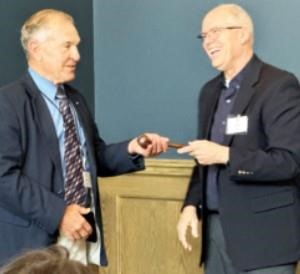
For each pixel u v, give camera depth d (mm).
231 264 2436
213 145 2316
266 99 2338
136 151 2559
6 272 871
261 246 2328
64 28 2330
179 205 3611
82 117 2473
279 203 2340
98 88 3867
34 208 2182
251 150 2326
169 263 3650
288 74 2391
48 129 2285
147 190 3666
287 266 2348
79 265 880
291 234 2336
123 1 3771
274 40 3396
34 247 2221
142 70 3758
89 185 2398
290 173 2266
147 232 3695
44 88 2348
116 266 3775
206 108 2572
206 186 2514
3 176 2170
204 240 2580
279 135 2287
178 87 3670
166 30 3674
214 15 2465
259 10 3410
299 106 2334
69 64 2355
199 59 3600
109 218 3768
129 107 3811
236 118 2393
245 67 2449
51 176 2268
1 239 2250
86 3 3787
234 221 2365
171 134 3709
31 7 3312
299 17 3344
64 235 2295
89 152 2441
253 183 2346
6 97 2229
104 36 3836
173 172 3588
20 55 3223
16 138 2205
